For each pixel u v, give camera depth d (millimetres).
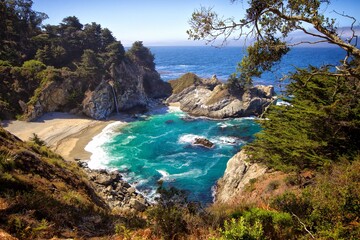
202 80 95812
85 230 9898
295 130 19484
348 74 9703
